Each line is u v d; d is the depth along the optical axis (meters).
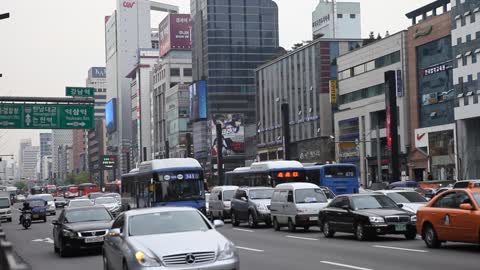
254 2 141.00
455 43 66.12
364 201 21.91
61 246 20.12
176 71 166.00
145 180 32.88
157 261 10.16
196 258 10.25
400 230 20.52
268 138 113.44
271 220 30.27
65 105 46.34
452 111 67.75
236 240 23.55
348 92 88.94
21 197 114.12
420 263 14.63
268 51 140.88
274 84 110.88
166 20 171.62
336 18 141.12
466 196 16.80
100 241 19.80
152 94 183.38
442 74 69.19
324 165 42.75
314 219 26.23
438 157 68.94
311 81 97.12
